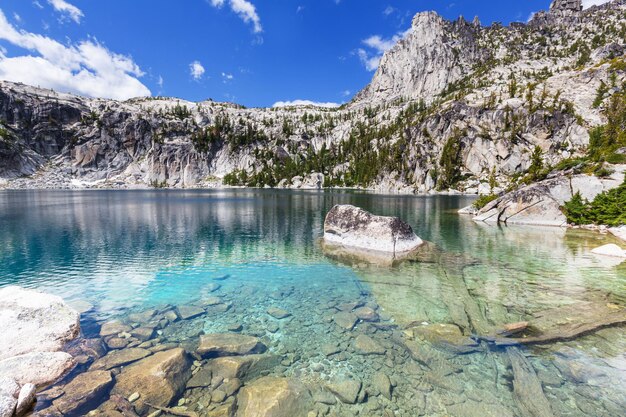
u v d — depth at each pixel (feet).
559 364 26.43
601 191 105.70
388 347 30.25
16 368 24.99
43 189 501.97
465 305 39.91
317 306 41.06
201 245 81.56
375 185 527.40
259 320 36.83
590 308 37.73
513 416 20.90
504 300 41.24
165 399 22.63
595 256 65.92
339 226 84.48
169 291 47.21
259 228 110.52
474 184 419.95
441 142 505.25
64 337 31.37
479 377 25.26
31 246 80.33
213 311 39.52
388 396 23.30
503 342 30.19
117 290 47.73
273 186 643.04
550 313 36.63
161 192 422.41
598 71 504.84
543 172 137.49
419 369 26.63
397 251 72.74
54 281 52.13
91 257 69.00
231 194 365.40
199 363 27.43
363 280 51.96
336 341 31.65
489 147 451.53
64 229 105.81
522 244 79.20
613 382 23.97
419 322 35.47
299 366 27.30
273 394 22.90
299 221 129.29
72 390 23.24
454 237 89.76
